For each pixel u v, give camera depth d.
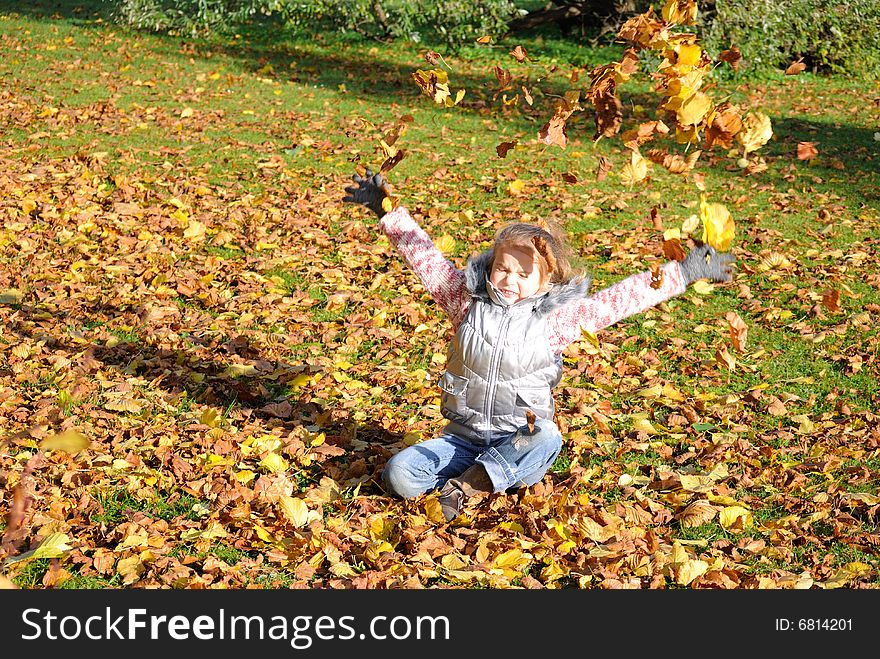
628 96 12.79
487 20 15.33
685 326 5.84
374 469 3.95
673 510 3.77
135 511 3.46
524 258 3.38
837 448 4.27
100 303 5.49
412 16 16.03
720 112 2.91
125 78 12.35
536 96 12.72
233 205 7.64
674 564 3.32
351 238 7.10
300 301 5.86
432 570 3.21
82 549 3.20
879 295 6.40
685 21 2.95
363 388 4.75
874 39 14.70
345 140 10.00
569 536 3.47
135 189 7.78
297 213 7.53
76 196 7.42
